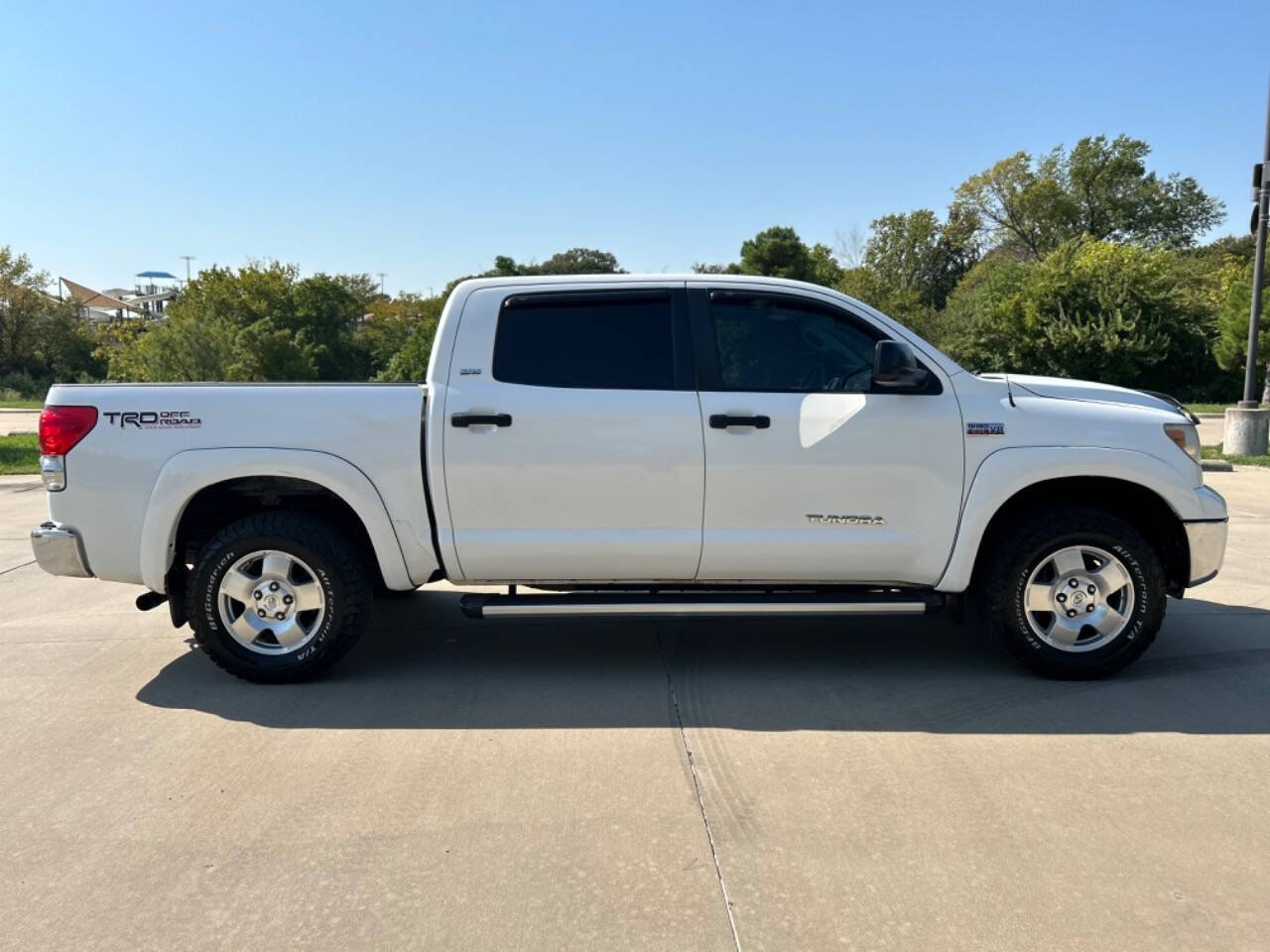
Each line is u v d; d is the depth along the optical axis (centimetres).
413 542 455
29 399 4553
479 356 456
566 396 449
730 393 452
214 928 266
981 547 473
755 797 342
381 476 450
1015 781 354
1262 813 328
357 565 455
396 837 315
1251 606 604
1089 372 3866
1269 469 1313
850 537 452
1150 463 447
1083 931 262
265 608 461
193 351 4919
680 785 353
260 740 398
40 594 668
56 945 259
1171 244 6094
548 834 317
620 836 315
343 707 436
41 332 5969
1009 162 6341
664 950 255
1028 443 448
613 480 448
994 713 423
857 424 447
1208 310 3884
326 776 362
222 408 452
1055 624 457
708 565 457
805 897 279
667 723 415
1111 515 462
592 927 265
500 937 261
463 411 446
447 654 517
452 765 372
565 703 441
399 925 267
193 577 453
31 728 413
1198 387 3903
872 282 5906
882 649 525
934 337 4712
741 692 454
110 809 336
